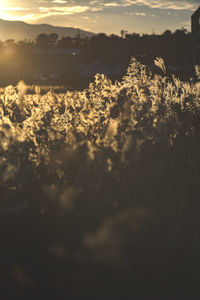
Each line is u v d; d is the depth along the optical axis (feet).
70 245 12.98
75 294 11.27
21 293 11.29
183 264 12.08
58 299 11.10
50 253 12.59
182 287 11.40
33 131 22.49
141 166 17.84
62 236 13.33
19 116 27.89
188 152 20.89
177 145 21.58
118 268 11.91
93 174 16.61
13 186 16.96
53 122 25.68
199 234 13.02
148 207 14.57
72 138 23.06
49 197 15.05
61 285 11.55
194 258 12.21
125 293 11.28
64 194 14.52
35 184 17.06
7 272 12.02
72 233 13.35
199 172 18.83
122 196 15.57
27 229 13.91
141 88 28.30
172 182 17.46
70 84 173.88
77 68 344.69
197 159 20.01
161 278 11.68
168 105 26.84
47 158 19.53
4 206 15.55
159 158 19.01
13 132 19.97
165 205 14.93
